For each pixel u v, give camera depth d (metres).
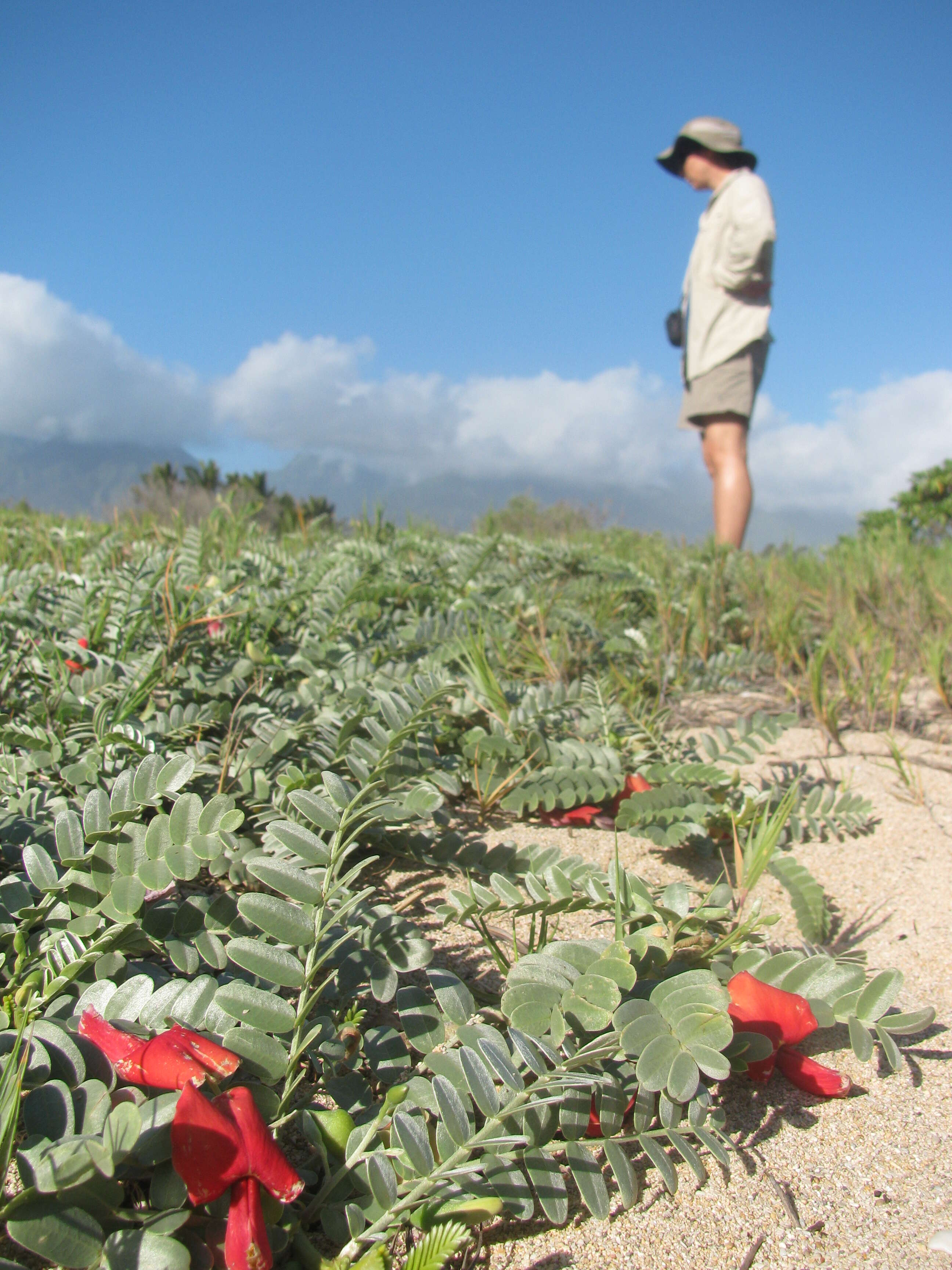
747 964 1.48
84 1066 1.06
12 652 2.51
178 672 2.52
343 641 3.06
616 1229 1.16
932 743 3.34
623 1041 1.15
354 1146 1.09
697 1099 1.23
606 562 4.91
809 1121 1.38
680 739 2.74
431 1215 1.02
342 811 1.50
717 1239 1.16
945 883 2.20
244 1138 0.93
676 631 4.15
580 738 2.64
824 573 5.66
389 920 1.40
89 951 1.26
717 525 7.28
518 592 3.97
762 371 7.21
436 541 5.74
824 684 3.69
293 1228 1.00
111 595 2.84
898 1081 1.48
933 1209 1.21
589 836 2.29
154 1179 0.98
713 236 6.98
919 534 9.91
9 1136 0.89
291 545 5.47
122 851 1.36
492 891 1.62
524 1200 1.09
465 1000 1.29
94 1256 0.89
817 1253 1.14
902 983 1.47
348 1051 1.31
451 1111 1.07
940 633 4.22
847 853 2.37
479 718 2.77
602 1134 1.20
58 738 2.06
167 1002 1.21
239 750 2.09
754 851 1.74
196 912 1.40
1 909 1.37
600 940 1.37
